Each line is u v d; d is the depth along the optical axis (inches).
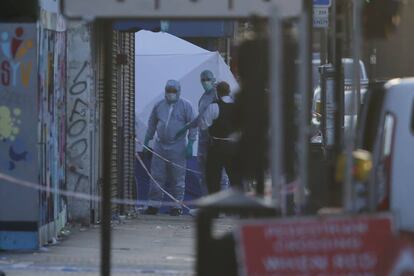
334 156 1262.3
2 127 1478.8
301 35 912.9
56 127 1663.4
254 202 861.8
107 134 1013.2
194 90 2255.2
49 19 1576.0
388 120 1151.6
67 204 1849.2
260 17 997.8
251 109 943.7
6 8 1470.2
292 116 986.1
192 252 1588.3
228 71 2268.7
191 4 1022.4
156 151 2185.0
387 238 821.2
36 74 1471.5
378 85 1280.8
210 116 2015.3
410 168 1119.0
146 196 2242.9
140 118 2288.4
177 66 2278.5
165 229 1919.3
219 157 2006.6
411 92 1134.4
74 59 1843.0
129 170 2208.4
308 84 1231.5
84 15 1013.2
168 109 2181.3
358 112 1397.6
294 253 823.1
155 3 1015.0
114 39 2060.8
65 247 1582.2
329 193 1168.8
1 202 1492.4
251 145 952.3
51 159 1610.5
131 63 2235.5
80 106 1847.9
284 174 1066.7
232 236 858.8
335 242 824.9
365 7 1245.1
